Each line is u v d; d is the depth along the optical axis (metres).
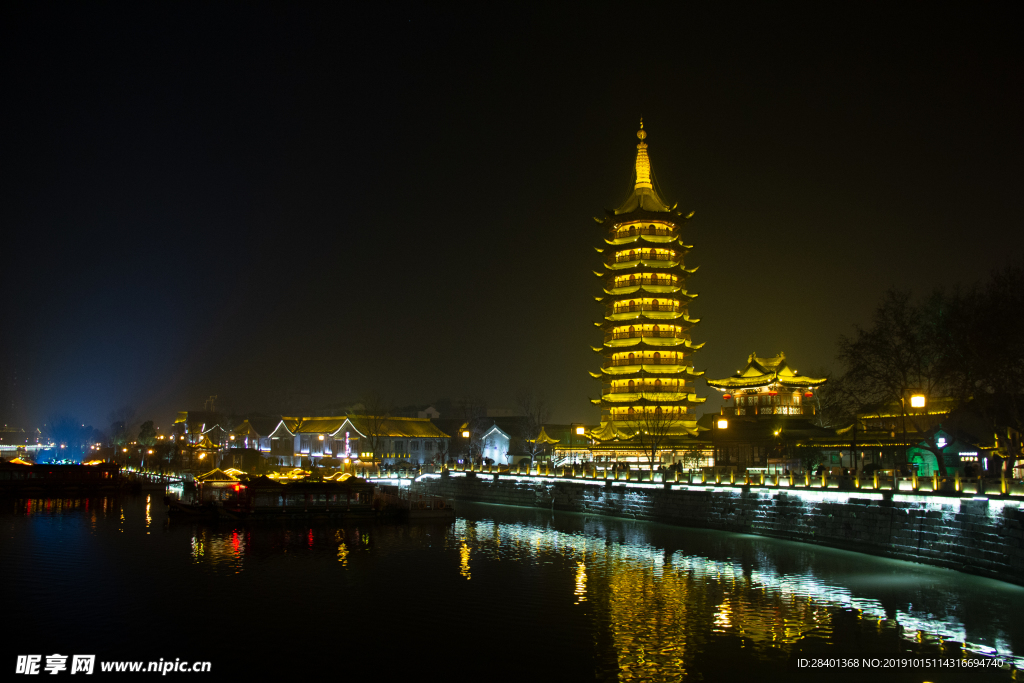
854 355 75.62
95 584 52.88
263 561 62.09
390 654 39.56
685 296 123.81
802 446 90.62
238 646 40.56
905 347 73.38
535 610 47.22
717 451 103.94
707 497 78.50
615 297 125.19
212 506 85.69
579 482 97.44
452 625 44.28
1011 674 36.09
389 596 50.62
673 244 125.81
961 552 53.06
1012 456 65.38
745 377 112.88
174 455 182.62
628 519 88.38
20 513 93.62
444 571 58.38
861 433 88.62
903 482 59.03
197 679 36.16
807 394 113.56
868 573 54.28
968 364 66.38
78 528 79.50
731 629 43.19
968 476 65.19
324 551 67.31
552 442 139.12
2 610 46.19
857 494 62.47
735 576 55.38
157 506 103.69
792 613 45.72
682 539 72.00
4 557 62.12
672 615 45.97
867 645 40.06
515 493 109.44
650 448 110.12
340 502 88.19
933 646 39.66
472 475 118.88
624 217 124.06
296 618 45.47
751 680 36.12
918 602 46.47
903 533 57.97
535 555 64.94
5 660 38.25
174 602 48.50
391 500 91.00
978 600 46.38
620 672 37.28
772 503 71.00
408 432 166.50
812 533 66.44
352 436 162.38
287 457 165.62
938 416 84.12
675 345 121.56
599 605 48.25
